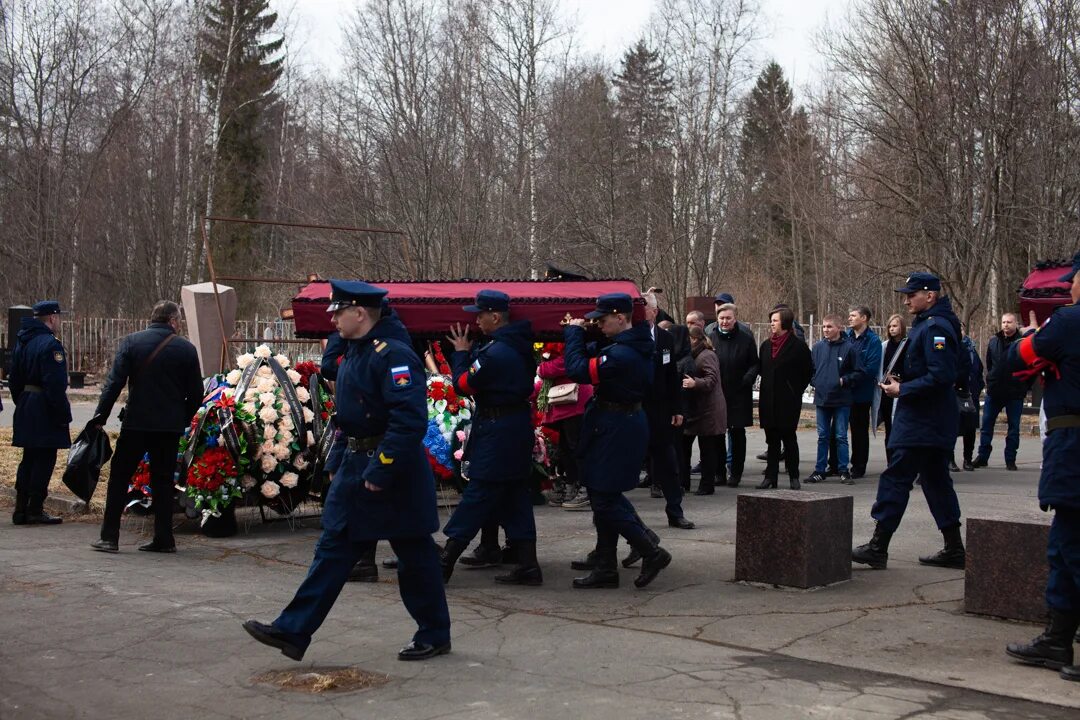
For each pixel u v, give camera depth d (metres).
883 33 25.44
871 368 13.12
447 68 25.17
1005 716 4.88
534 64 28.25
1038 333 5.71
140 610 6.75
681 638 6.21
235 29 41.19
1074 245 23.22
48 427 10.10
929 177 25.12
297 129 43.22
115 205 38.84
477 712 4.89
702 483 12.13
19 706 4.99
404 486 5.56
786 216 47.69
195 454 9.48
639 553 7.54
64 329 34.97
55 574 7.81
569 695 5.13
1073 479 5.52
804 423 22.50
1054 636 5.63
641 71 33.50
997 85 23.41
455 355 7.92
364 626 6.43
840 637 6.22
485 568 8.27
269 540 9.38
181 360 8.74
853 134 30.61
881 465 15.02
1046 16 23.38
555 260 27.34
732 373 12.80
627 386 7.39
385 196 24.78
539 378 11.20
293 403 9.65
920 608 6.90
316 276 10.28
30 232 37.38
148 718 4.84
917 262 27.02
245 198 42.12
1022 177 23.84
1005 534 6.57
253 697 5.12
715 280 30.38
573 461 11.02
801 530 7.33
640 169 29.31
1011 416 14.67
